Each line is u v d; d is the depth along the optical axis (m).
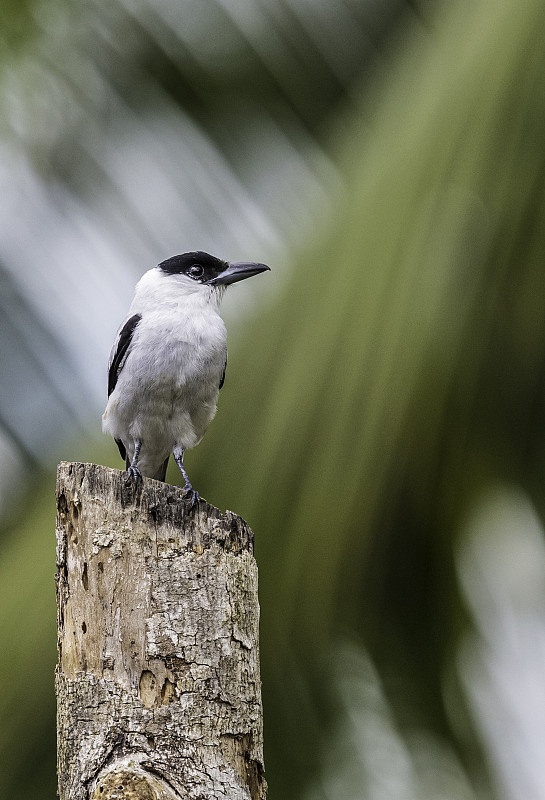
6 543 10.29
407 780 11.07
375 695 10.84
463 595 10.28
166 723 5.96
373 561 9.45
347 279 8.95
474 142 8.97
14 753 9.38
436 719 11.04
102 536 6.33
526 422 9.26
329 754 10.96
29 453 11.48
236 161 12.56
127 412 10.07
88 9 11.61
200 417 10.02
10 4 11.16
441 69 9.79
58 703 6.26
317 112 12.78
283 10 12.50
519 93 8.90
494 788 11.12
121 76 12.16
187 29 12.27
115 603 6.23
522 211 8.84
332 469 8.73
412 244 8.84
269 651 9.45
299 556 8.80
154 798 5.71
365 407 8.66
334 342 8.84
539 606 10.97
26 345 11.86
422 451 8.86
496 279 8.87
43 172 12.01
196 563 6.32
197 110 12.65
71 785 5.96
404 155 9.27
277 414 9.00
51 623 9.13
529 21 8.99
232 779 5.97
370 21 12.51
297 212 12.12
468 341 8.82
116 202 12.23
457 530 9.56
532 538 10.70
